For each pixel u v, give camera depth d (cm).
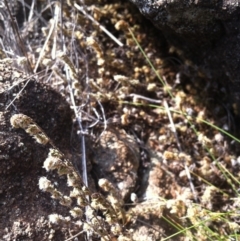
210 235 32
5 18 39
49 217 28
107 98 38
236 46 32
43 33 42
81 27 42
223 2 30
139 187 35
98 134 36
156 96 40
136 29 41
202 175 36
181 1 31
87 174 33
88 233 30
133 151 36
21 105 31
